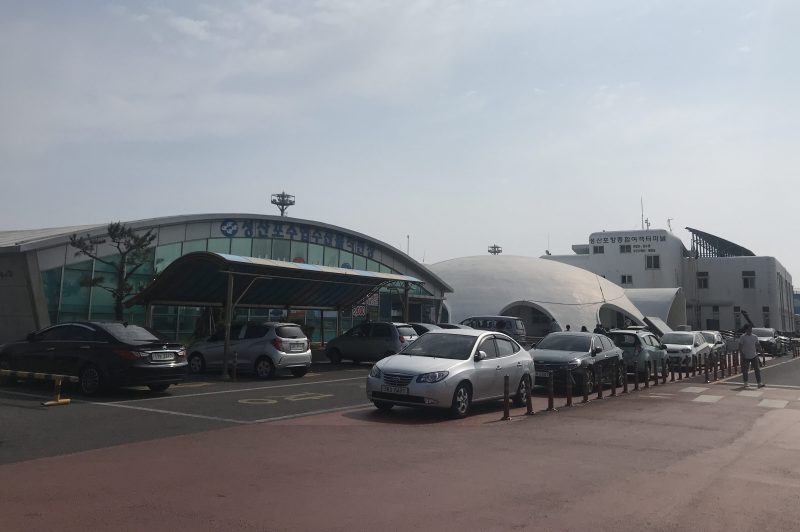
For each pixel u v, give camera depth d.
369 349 23.23
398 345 22.56
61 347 13.92
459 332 13.32
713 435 10.45
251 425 10.44
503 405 12.78
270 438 9.30
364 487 6.66
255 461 7.77
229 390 15.20
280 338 18.22
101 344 13.47
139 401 12.89
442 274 53.16
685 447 9.36
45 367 14.12
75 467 7.30
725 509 6.23
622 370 18.70
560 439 9.76
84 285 21.94
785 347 47.31
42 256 21.92
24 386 14.84
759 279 78.00
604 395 16.47
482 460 8.11
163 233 26.03
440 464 7.82
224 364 17.97
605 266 78.56
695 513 6.07
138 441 8.91
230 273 18.52
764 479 7.48
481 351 12.70
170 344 14.06
